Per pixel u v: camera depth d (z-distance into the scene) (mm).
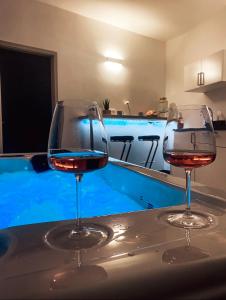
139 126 4117
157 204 697
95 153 464
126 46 4551
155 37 4824
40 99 3936
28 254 270
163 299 182
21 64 3752
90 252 273
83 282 205
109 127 3857
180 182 670
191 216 402
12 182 1157
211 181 3236
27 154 1524
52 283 208
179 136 486
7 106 3684
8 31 3451
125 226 356
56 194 937
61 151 462
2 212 788
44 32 3727
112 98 4441
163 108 4723
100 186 1021
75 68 4035
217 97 3928
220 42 3867
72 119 481
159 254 262
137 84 4730
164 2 3549
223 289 196
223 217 399
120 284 196
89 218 391
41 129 3973
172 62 4887
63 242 300
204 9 3746
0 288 202
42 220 711
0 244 297
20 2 3521
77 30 4016
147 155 4211
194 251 269
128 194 877
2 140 3531
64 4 3705
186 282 197
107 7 3754
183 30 4484
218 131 3129
